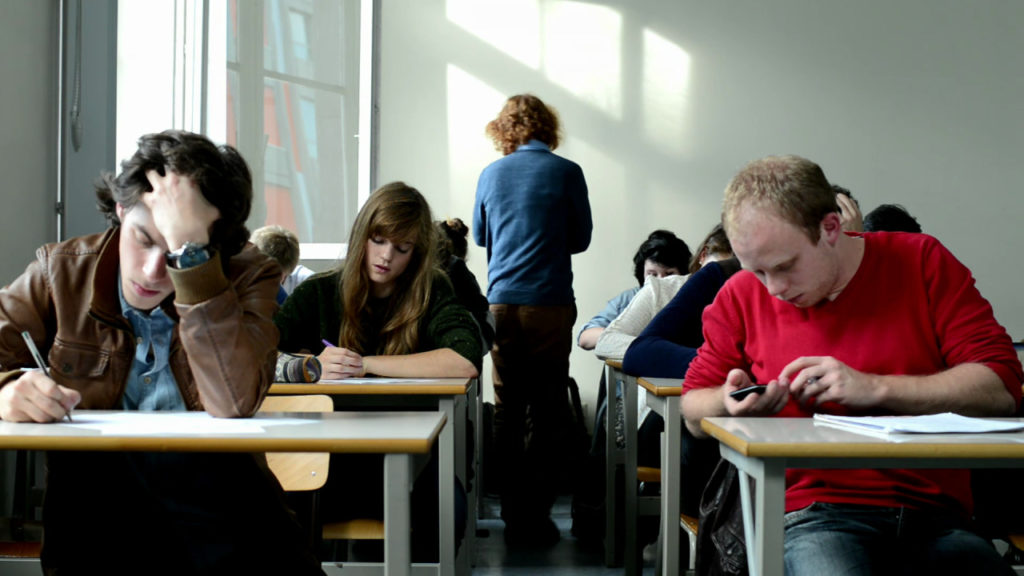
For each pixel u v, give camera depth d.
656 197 5.17
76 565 1.44
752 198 1.56
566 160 3.96
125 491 1.43
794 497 1.57
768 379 1.67
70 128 3.41
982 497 2.09
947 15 5.15
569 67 5.16
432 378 2.46
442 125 5.16
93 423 1.37
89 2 3.46
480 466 4.21
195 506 1.43
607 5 5.15
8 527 2.18
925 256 1.62
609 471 3.26
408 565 1.28
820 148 5.18
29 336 1.47
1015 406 1.55
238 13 3.89
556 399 3.92
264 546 1.46
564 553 3.48
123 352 1.56
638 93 5.16
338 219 4.21
